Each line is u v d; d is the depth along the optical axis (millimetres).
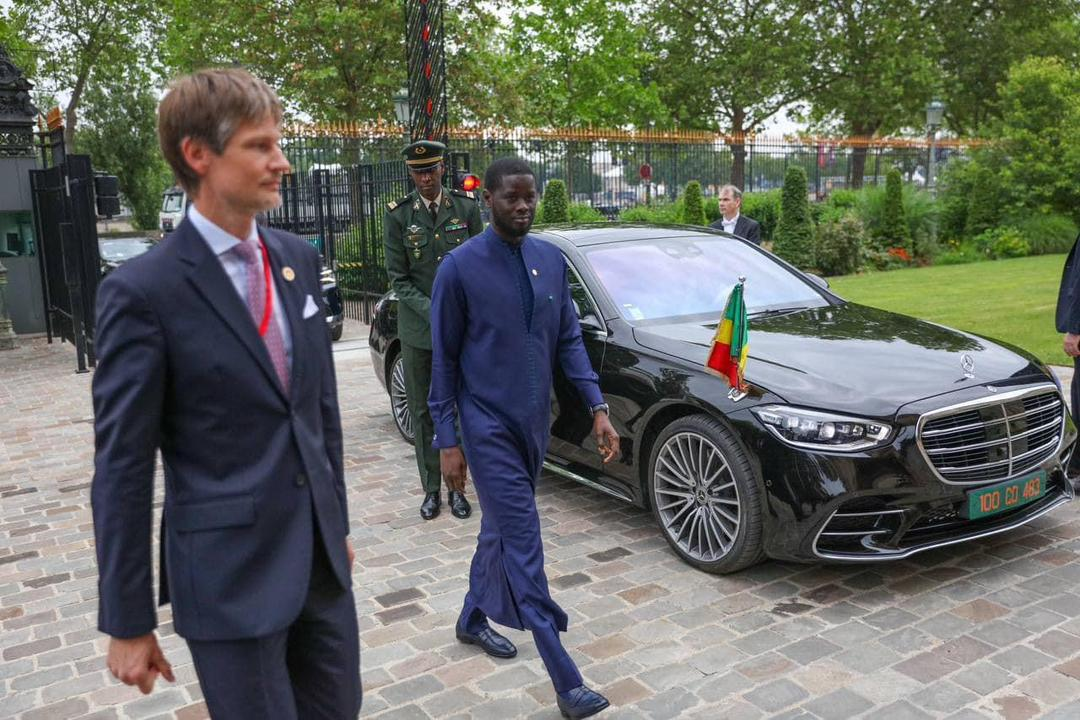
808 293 5191
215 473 1764
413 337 4762
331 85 24469
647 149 19516
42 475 6117
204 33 24500
